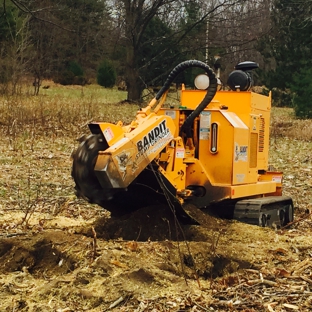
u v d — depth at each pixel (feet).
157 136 24.45
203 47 105.19
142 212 26.14
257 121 30.71
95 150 23.40
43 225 28.14
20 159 51.01
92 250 21.90
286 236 26.66
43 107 77.87
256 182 30.99
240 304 18.52
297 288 19.80
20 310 18.38
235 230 26.22
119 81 167.22
